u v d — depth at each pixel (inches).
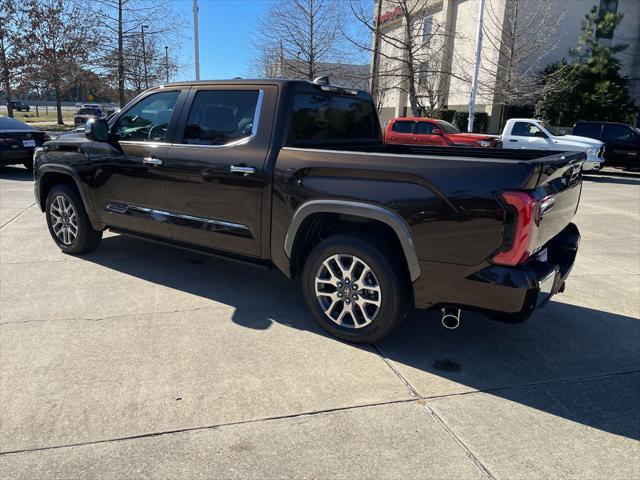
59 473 91.6
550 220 129.0
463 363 137.5
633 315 175.5
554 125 951.0
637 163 663.8
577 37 1022.4
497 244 116.2
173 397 116.1
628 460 100.2
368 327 140.6
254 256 161.0
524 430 108.7
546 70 981.2
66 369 126.8
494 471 95.7
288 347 142.4
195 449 99.0
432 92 981.2
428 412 114.0
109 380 122.3
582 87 946.1
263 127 154.3
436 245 123.6
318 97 168.7
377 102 994.1
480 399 120.1
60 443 99.6
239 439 102.4
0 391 116.5
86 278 193.3
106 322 154.8
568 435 107.5
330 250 142.1
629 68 1066.1
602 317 172.9
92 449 98.1
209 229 167.6
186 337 146.3
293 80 158.6
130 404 112.9
